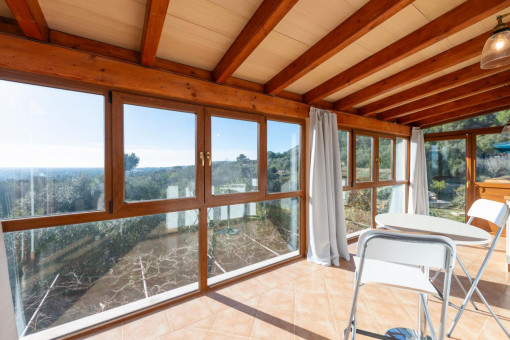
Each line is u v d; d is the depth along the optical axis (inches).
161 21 50.1
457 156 166.9
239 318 72.9
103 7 52.4
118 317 71.1
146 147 74.8
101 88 66.3
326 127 112.2
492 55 55.6
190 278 85.4
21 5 44.3
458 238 61.2
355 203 142.1
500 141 149.7
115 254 71.6
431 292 47.4
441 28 63.2
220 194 90.4
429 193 181.0
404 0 50.7
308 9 58.9
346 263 111.8
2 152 55.3
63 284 64.1
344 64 86.7
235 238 97.4
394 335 64.5
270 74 89.8
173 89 74.4
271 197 105.7
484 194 154.6
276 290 88.6
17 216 56.8
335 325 69.7
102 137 67.4
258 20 56.5
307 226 117.6
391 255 44.3
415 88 111.6
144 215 74.9
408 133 168.6
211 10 56.3
